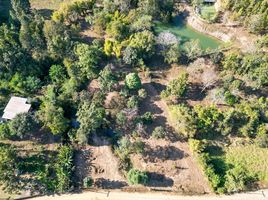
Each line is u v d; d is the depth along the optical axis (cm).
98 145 7888
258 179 7569
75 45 8969
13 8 9494
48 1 10669
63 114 8006
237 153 7944
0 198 7019
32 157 7594
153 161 7688
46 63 8938
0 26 9406
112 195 7225
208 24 10119
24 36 8738
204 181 7469
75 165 7581
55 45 8794
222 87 8656
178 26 10338
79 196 7188
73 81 8400
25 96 8481
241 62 8794
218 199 7250
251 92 8756
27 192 7131
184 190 7338
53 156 7650
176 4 10638
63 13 9650
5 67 8588
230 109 8144
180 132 8075
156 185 7388
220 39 10025
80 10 10000
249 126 8012
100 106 8250
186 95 8719
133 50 8806
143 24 9638
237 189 7350
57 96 8356
